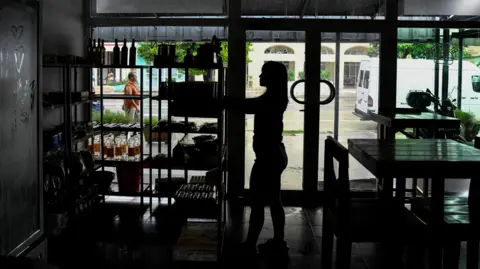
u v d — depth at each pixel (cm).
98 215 541
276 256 436
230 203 604
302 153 612
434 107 609
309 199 608
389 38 596
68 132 494
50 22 517
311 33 595
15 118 304
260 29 595
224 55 603
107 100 611
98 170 599
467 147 379
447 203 368
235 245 461
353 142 405
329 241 386
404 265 417
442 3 596
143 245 455
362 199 381
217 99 436
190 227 489
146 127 579
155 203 592
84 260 419
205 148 468
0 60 286
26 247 319
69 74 496
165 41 609
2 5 286
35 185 332
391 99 603
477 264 349
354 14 597
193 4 604
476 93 606
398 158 329
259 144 433
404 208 358
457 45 602
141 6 608
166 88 511
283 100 428
